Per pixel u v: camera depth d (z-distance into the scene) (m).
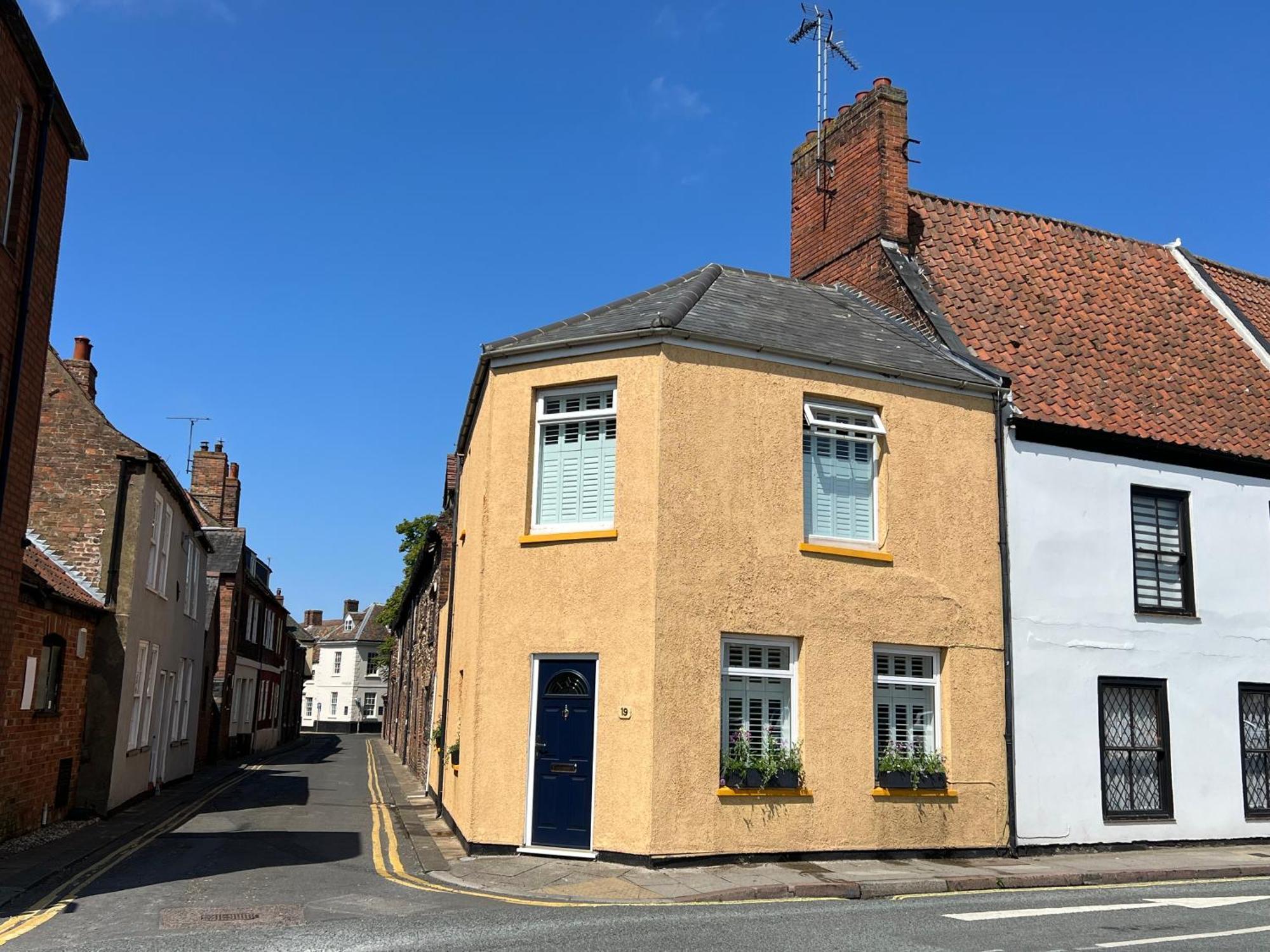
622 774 12.20
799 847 12.64
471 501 15.93
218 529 37.03
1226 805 15.50
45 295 12.94
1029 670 14.54
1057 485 15.32
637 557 12.62
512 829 12.73
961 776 13.80
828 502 13.99
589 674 12.78
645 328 13.01
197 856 13.02
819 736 13.02
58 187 13.27
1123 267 20.69
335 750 48.72
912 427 14.46
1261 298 22.12
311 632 95.75
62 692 16.11
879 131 19.03
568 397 13.81
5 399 11.75
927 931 8.77
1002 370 16.23
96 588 17.97
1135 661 15.30
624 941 8.15
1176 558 16.17
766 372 13.62
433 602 24.33
